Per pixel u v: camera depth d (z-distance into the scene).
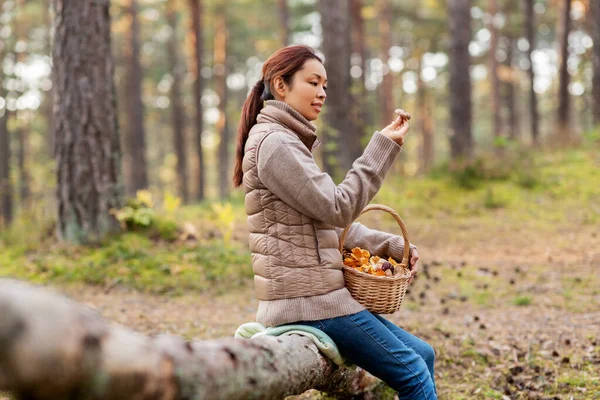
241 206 9.63
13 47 20.80
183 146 22.45
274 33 28.64
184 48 30.91
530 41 19.84
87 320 1.39
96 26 6.62
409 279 2.51
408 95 31.47
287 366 2.06
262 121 2.43
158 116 33.94
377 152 2.38
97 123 6.66
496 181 9.98
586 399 3.23
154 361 1.48
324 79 2.49
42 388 1.28
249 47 31.78
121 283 5.87
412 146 32.81
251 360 1.88
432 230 8.14
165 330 4.58
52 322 1.28
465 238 7.72
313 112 2.48
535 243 7.32
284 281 2.30
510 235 7.71
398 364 2.36
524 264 6.50
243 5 25.02
